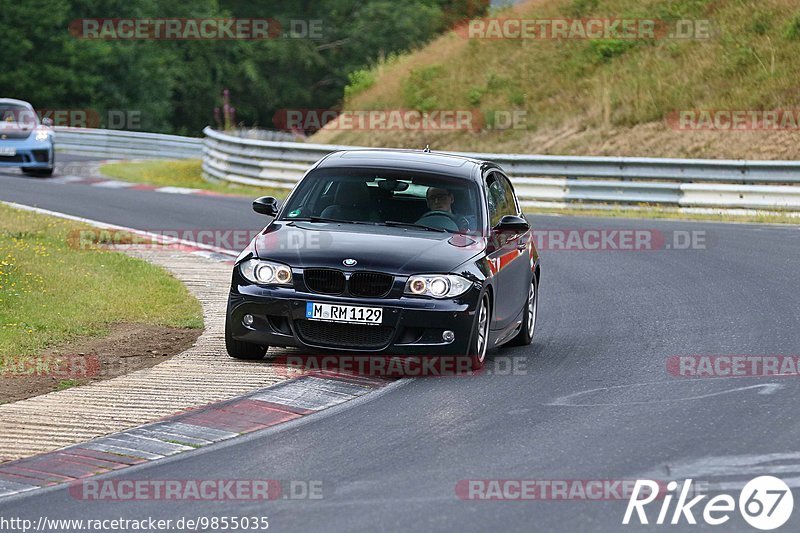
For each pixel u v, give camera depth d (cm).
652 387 3288
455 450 2622
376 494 2292
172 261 5675
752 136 10144
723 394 3186
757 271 5619
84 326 4034
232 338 3506
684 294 5016
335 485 2359
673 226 7519
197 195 9231
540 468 2477
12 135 10012
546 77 12300
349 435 2758
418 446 2658
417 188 3772
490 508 2202
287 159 10262
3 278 4541
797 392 3195
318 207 3734
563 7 13300
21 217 6844
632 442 2688
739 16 11825
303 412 2992
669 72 11425
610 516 2164
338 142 12769
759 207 8194
